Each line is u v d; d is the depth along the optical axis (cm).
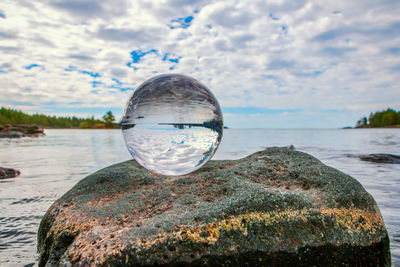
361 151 127
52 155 118
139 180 30
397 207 39
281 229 23
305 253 22
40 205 41
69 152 133
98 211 26
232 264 21
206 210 24
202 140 28
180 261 21
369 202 25
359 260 22
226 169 30
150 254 21
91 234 23
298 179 28
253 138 280
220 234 22
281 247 22
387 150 132
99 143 210
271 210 23
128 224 24
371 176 62
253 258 22
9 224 35
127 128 28
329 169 28
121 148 158
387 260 23
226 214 23
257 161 31
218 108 29
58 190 50
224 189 26
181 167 28
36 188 52
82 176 65
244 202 24
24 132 414
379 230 23
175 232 22
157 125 28
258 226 23
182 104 28
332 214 24
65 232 24
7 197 45
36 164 88
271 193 25
